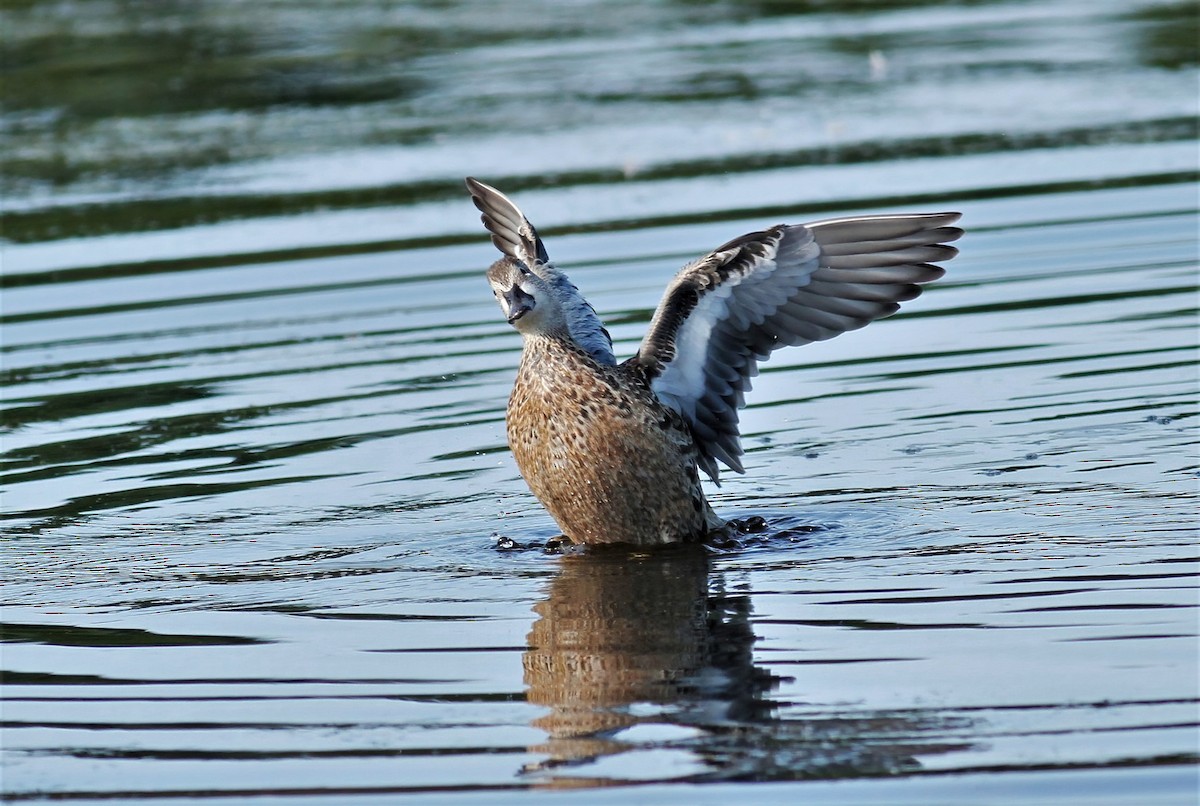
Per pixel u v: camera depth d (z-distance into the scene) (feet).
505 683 28.71
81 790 25.25
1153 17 98.53
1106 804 23.18
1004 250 60.03
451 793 24.62
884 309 37.45
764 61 91.56
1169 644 28.58
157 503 40.73
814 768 24.84
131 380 51.08
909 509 38.06
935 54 91.66
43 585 35.24
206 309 57.88
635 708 27.40
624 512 37.70
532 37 100.12
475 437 45.27
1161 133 73.10
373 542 37.76
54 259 64.49
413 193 70.13
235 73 92.43
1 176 76.13
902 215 36.60
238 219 68.13
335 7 109.19
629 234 62.64
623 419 37.11
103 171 76.07
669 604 32.65
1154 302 53.78
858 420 45.27
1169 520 35.76
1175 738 25.00
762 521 38.04
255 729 27.20
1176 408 43.91
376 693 28.48
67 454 44.78
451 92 87.04
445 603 33.37
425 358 52.21
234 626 32.30
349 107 84.99
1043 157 70.38
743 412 46.96
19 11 110.32
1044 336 51.39
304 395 49.08
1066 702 26.48
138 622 32.76
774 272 37.73
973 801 23.48
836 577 33.68
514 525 39.14
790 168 70.49
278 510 40.04
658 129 78.13
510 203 42.86
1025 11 103.50
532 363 37.96
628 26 102.68
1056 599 31.24
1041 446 41.78
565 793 24.43
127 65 94.68
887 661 28.66
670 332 38.47
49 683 29.60
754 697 27.50
